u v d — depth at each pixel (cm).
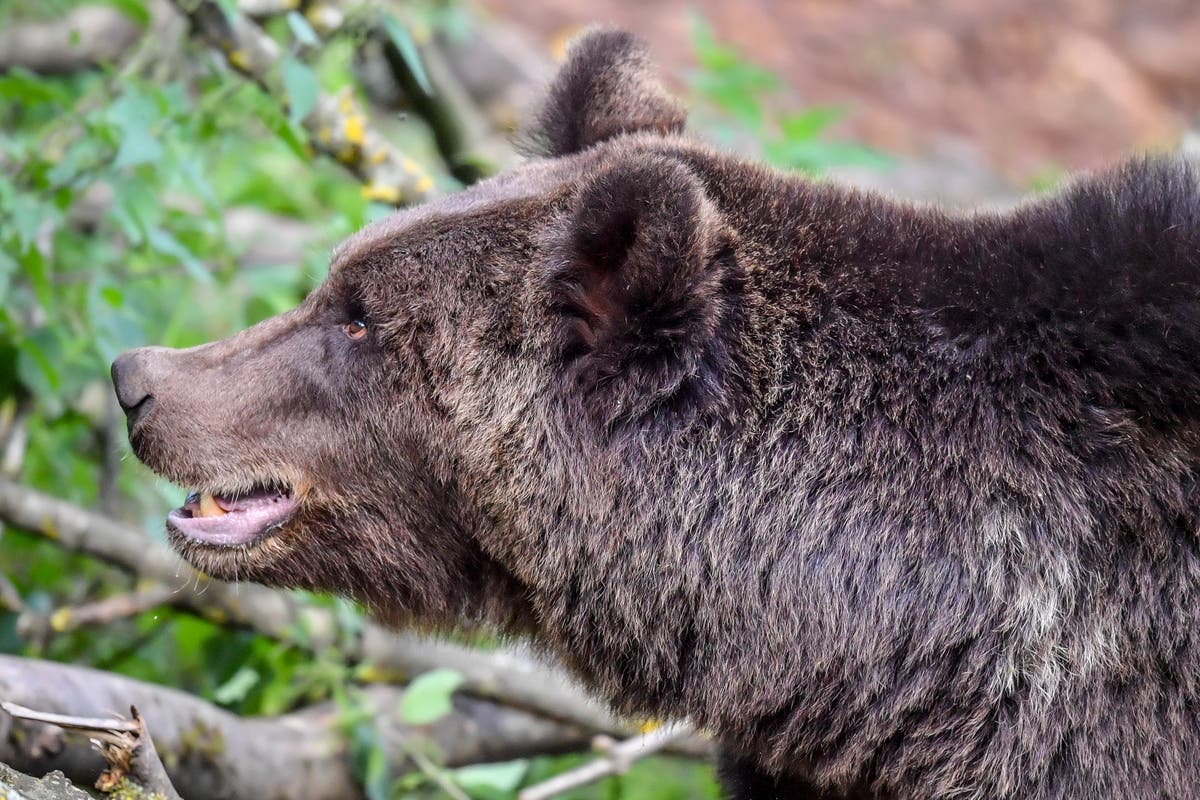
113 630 1153
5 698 830
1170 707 750
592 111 927
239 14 1081
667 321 773
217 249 1245
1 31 1426
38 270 1031
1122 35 3094
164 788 705
